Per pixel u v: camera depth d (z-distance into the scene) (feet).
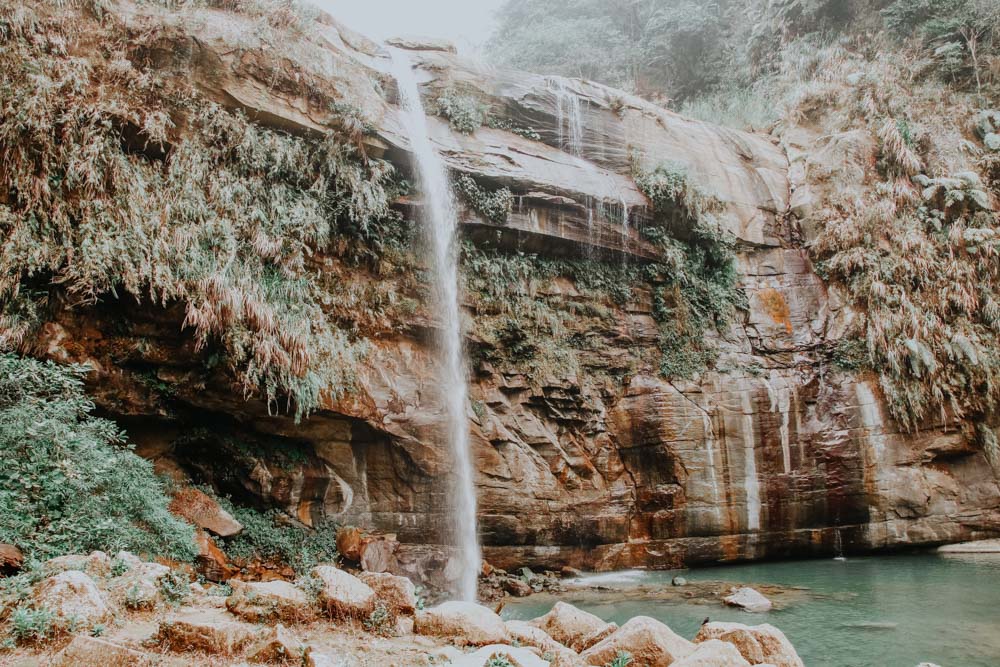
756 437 46.01
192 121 31.50
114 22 30.37
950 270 50.31
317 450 34.53
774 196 54.75
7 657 13.71
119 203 27.94
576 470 42.45
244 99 33.19
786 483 45.52
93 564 18.29
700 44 86.48
